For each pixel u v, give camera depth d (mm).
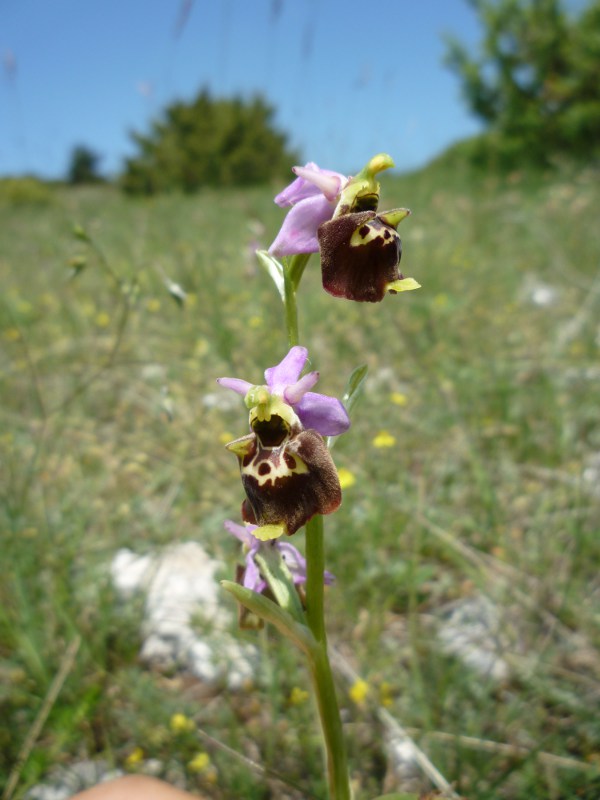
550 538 158
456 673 132
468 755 117
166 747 124
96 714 130
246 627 104
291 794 117
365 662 132
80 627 139
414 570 148
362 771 121
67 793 119
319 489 89
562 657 137
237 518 165
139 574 160
